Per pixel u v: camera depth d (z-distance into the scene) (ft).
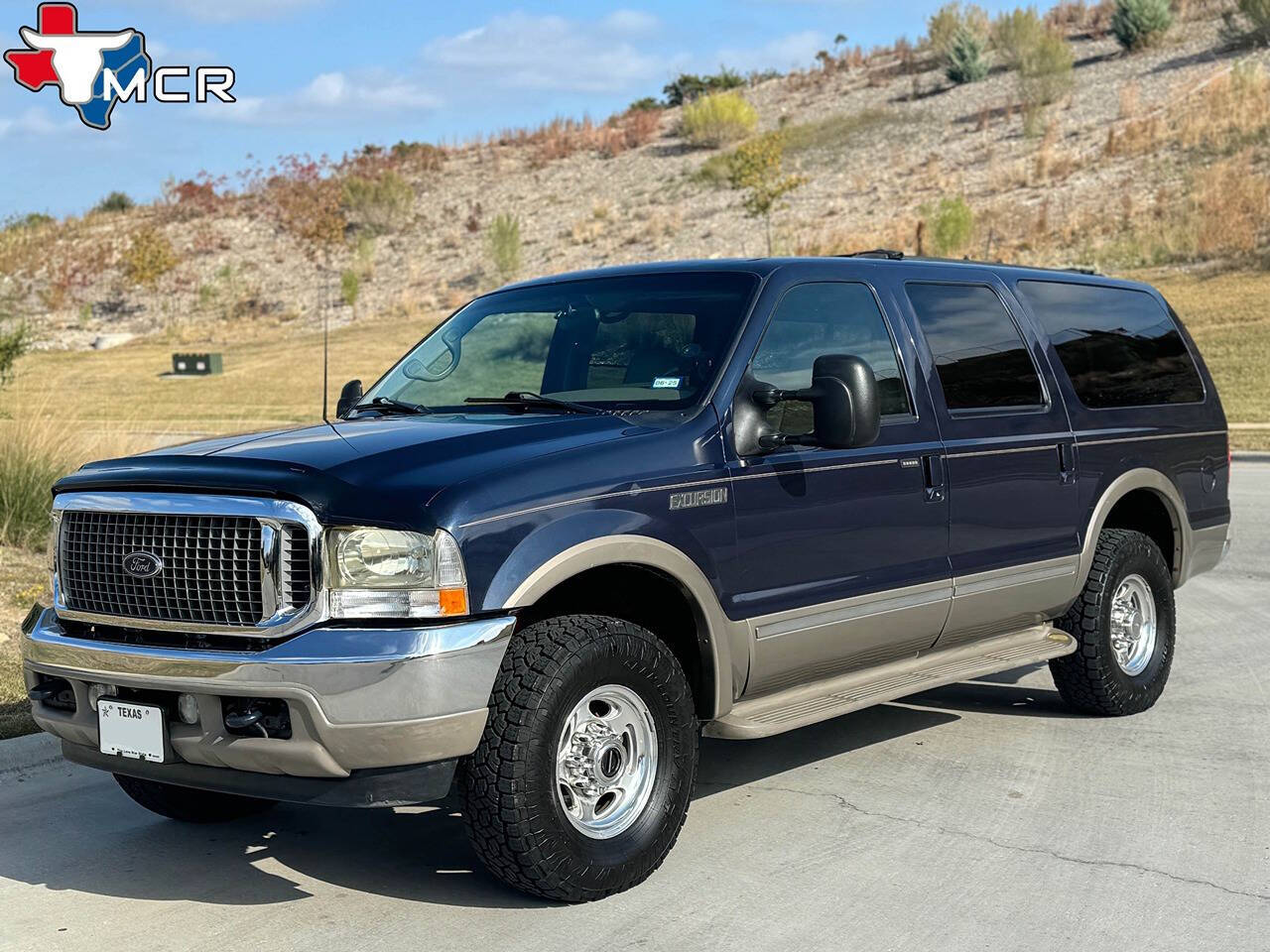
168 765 14.23
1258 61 146.72
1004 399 20.03
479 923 14.06
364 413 17.93
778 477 16.31
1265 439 62.90
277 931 13.96
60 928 14.12
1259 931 13.67
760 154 130.72
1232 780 18.63
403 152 198.70
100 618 14.70
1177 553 23.47
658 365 16.74
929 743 20.76
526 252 151.74
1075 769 19.29
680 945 13.42
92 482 14.87
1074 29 183.01
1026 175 132.98
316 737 13.23
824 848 16.15
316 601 13.41
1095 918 13.99
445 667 13.25
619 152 184.24
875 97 177.58
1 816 17.85
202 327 148.56
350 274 146.00
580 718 14.43
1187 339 24.44
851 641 17.46
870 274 18.76
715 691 15.76
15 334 46.83
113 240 177.27
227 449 14.85
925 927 13.80
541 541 13.94
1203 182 117.29
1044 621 21.22
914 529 18.10
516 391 17.47
